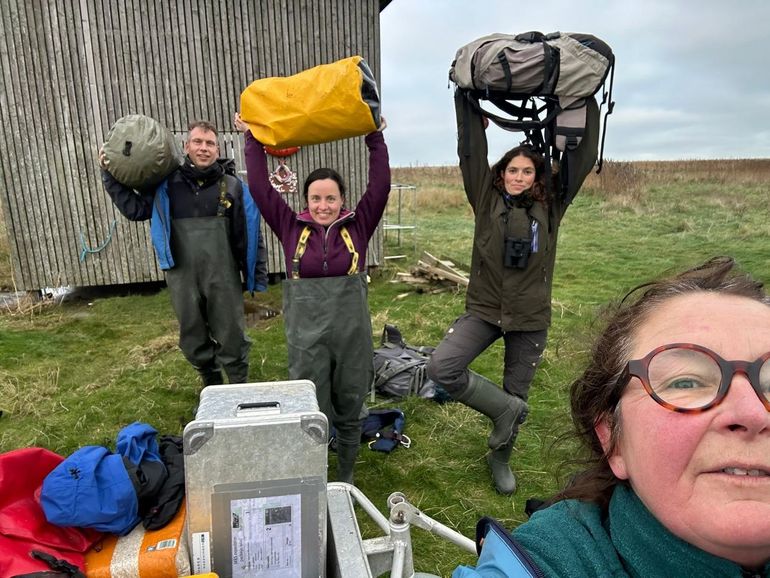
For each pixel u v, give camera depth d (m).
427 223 14.40
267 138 2.35
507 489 2.95
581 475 1.01
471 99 2.60
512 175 2.64
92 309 6.60
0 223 10.33
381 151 2.64
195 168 3.32
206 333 3.66
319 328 2.54
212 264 3.42
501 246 2.67
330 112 2.27
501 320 2.73
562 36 2.39
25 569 1.46
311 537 1.63
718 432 0.69
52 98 6.35
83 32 6.26
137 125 3.11
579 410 1.01
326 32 6.97
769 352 0.73
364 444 3.44
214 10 6.57
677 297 0.89
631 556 0.81
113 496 1.69
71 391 4.25
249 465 1.55
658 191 19.16
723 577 0.74
